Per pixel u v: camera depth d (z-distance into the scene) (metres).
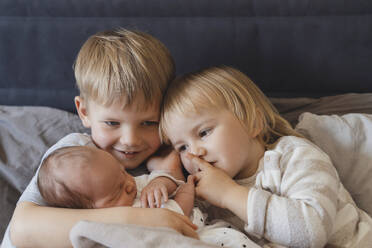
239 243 0.72
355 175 0.97
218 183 0.83
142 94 0.87
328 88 1.20
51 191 0.79
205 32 1.18
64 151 0.82
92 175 0.78
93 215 0.74
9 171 1.04
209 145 0.87
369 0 1.11
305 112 1.07
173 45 1.20
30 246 0.76
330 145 0.99
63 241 0.73
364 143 0.97
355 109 1.10
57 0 1.20
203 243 0.62
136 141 0.91
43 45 1.24
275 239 0.74
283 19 1.16
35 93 1.29
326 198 0.76
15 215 0.80
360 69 1.16
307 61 1.17
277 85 1.21
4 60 1.26
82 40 1.22
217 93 0.89
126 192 0.83
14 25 1.23
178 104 0.88
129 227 0.65
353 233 0.83
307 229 0.72
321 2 1.13
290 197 0.79
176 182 0.90
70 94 1.28
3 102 1.30
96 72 0.89
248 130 0.90
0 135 1.13
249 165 0.93
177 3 1.17
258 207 0.75
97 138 0.93
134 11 1.20
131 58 0.90
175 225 0.72
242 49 1.18
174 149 1.00
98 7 1.20
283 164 0.86
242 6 1.16
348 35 1.14
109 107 0.87
